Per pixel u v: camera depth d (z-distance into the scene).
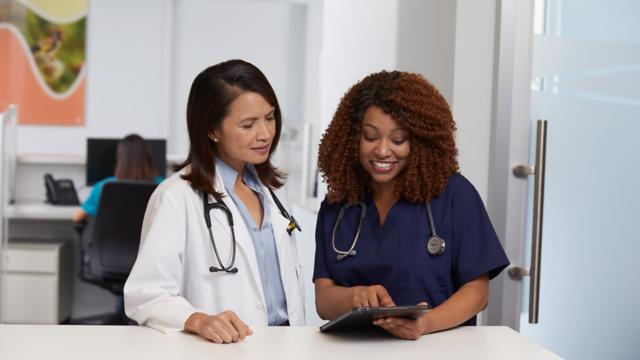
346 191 1.43
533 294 1.90
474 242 1.37
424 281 1.37
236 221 1.38
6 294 3.89
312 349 1.09
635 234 2.04
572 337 2.03
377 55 2.32
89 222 4.34
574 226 2.02
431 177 1.37
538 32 1.97
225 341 1.11
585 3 2.00
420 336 1.19
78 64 5.21
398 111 1.32
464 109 1.96
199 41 5.61
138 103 5.32
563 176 2.00
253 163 1.36
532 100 1.97
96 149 4.30
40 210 3.92
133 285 1.29
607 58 2.02
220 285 1.35
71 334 1.15
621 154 2.04
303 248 2.94
